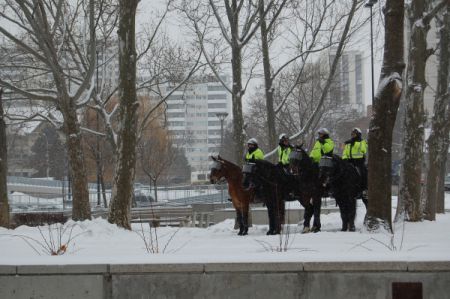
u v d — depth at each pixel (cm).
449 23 2030
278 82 4700
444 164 2497
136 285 847
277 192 1675
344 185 1628
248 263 836
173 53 3247
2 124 1889
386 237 1314
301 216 2572
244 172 1648
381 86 1468
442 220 1964
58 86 2014
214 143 12631
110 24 2858
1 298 852
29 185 5106
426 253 889
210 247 1183
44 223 2277
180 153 9706
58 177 6038
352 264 825
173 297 845
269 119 2422
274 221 1677
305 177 1645
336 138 5812
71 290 849
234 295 840
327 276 832
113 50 3572
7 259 906
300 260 838
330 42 2403
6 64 2659
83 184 2064
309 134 4356
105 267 846
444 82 2027
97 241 1484
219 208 3359
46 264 852
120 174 1852
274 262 834
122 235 1645
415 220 1728
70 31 2448
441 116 2002
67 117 2053
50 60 1931
